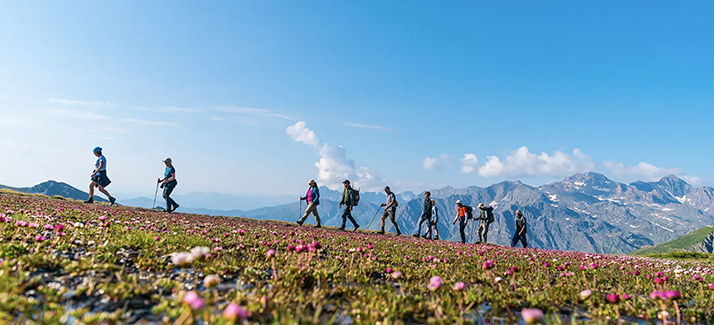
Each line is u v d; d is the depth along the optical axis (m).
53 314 3.47
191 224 14.08
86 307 3.91
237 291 4.71
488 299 6.00
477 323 4.86
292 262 6.55
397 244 14.64
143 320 3.70
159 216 17.66
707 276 10.79
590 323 5.09
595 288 7.42
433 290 4.95
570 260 14.59
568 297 6.59
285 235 12.97
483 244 21.72
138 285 4.70
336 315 4.46
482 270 9.15
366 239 16.14
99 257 5.86
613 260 16.03
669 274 11.41
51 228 8.61
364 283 6.38
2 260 4.96
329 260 8.28
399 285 6.60
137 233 8.70
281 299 4.56
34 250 5.82
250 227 16.83
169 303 4.11
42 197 24.70
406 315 4.83
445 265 9.41
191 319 3.32
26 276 4.46
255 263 6.83
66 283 4.54
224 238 10.30
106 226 8.45
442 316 4.80
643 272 11.50
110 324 3.49
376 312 4.54
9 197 19.11
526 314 3.55
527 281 8.21
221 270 5.91
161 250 7.18
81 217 12.69
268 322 3.95
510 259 12.98
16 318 3.37
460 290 5.81
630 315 5.81
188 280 5.32
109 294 4.30
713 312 6.14
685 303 6.73
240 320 3.04
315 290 5.26
